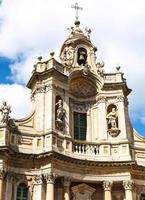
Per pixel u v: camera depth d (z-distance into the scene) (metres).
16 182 40.00
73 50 49.00
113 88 47.56
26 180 40.31
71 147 43.19
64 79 46.00
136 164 43.19
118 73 48.62
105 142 44.50
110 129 45.19
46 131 42.38
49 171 39.81
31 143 42.12
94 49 50.38
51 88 44.38
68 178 40.97
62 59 48.75
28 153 40.72
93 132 45.97
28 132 42.53
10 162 40.31
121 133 45.06
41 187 39.84
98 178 42.44
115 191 42.94
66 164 41.53
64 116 44.44
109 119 45.88
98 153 44.19
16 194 39.50
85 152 43.97
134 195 42.59
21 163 40.72
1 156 38.97
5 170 39.06
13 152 40.09
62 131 43.50
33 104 45.62
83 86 48.16
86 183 42.72
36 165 40.94
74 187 41.88
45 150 41.31
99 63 48.81
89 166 42.59
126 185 41.94
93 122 46.59
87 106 47.47
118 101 46.97
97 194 42.88
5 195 38.69
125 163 42.47
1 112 41.50
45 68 46.03
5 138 40.06
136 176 43.91
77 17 53.09
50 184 39.47
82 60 49.22
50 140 41.62
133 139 46.31
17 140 41.75
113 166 42.69
